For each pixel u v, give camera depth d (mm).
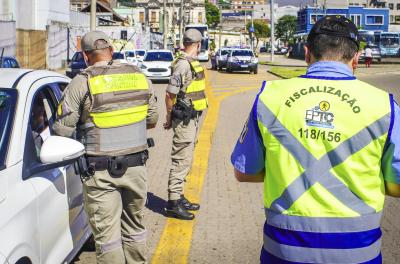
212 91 23641
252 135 2582
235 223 6086
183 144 6070
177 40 81312
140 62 27906
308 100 2473
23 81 4094
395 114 2428
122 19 63969
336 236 2400
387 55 60094
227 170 8688
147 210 6457
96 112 3863
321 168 2424
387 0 130750
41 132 4133
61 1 40844
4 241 2895
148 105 4270
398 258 5113
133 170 3967
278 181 2494
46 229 3545
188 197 7020
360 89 2471
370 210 2428
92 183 3912
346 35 2531
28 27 36781
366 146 2412
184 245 5406
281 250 2480
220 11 124438
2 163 3373
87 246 5141
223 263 4984
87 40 4031
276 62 56125
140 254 4270
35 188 3488
